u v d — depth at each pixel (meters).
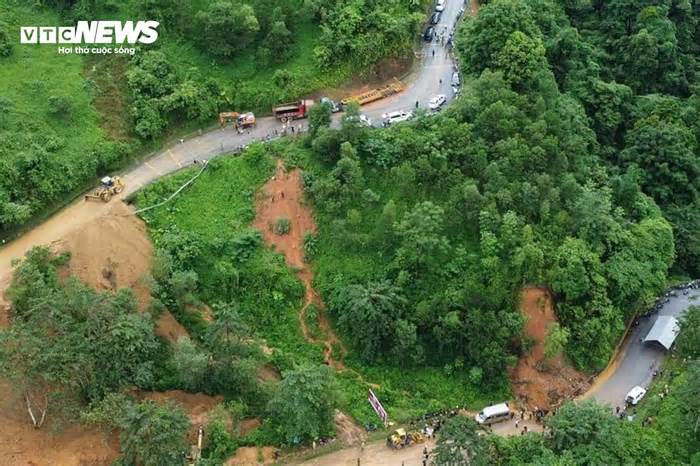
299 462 84.50
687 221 120.44
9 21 115.94
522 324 95.62
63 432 81.50
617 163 125.12
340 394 86.19
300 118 115.50
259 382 89.31
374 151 105.94
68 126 107.38
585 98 127.00
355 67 119.50
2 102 105.19
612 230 104.44
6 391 83.44
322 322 99.88
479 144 105.12
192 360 83.44
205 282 99.88
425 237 96.81
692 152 126.62
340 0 121.88
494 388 95.50
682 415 90.75
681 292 113.00
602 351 99.31
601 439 84.81
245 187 106.44
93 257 96.19
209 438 83.31
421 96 118.25
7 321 87.94
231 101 115.88
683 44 152.88
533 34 120.25
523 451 85.62
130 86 113.06
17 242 98.38
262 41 119.31
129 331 83.31
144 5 119.50
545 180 102.31
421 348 96.00
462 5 136.38
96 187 105.94
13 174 99.44
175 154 110.62
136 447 75.56
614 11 145.25
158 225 102.12
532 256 96.88
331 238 102.88
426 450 86.25
